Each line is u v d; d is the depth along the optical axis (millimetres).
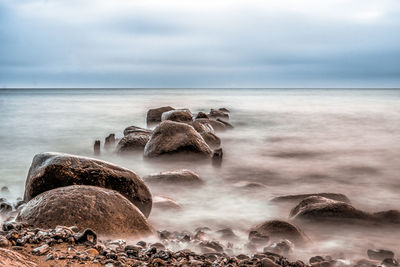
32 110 45906
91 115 39781
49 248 5480
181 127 16141
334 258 7266
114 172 8375
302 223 8906
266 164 16922
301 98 78750
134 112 43656
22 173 15398
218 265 5582
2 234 5895
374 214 8891
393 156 19016
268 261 5809
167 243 7152
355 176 14953
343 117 36781
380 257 7363
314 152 20031
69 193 7172
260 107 50938
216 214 10047
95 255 5461
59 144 22328
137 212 7340
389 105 52656
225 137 24516
